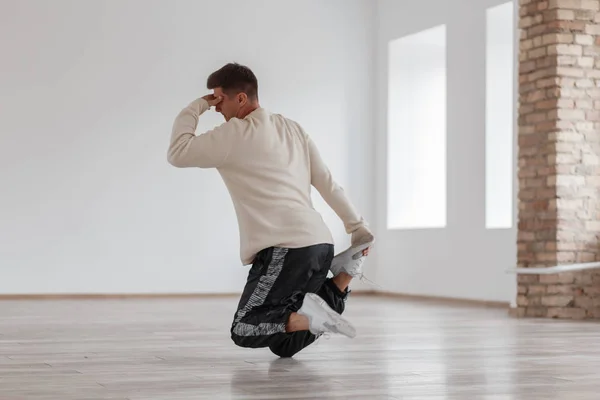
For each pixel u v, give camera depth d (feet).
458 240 30.73
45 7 31.37
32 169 31.14
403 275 33.55
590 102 23.85
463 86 30.73
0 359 12.50
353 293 34.71
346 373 10.96
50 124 31.35
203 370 11.20
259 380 10.28
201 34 33.06
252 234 11.21
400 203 34.53
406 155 34.40
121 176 32.09
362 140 35.19
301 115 34.40
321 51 34.71
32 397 8.96
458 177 30.83
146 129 32.37
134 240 32.19
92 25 31.83
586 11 23.79
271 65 33.99
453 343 15.35
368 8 35.37
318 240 11.22
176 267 32.63
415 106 34.14
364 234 11.84
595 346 15.07
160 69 32.58
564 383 10.27
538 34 24.04
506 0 28.94
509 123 29.71
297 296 11.23
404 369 11.44
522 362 12.44
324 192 11.81
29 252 31.07
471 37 30.42
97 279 31.76
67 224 31.48
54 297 31.24
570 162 23.65
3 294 30.76
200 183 32.96
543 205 23.81
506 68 29.71
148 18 32.45
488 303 28.96
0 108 30.83
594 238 23.81
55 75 31.42
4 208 30.81
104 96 31.94
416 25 33.14
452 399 9.03
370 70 35.40
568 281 23.41
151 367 11.51
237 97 11.68
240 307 11.27
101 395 9.11
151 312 23.80
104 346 14.46
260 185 11.25
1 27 30.86
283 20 34.17
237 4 33.55
